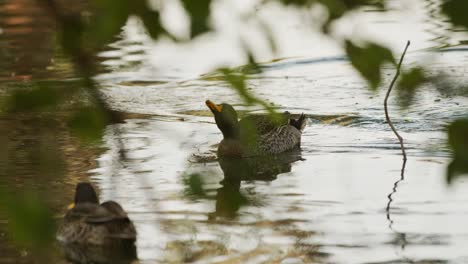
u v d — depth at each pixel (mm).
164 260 11453
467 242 11938
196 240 12164
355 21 4340
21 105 4363
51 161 7105
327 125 20875
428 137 19062
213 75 4969
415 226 12781
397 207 13875
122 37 4496
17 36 27984
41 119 19750
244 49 4449
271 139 18781
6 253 11625
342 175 16406
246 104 4617
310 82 24781
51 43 4727
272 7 4406
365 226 12852
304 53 27359
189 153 18547
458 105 21125
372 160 17547
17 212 3805
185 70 26031
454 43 26078
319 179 16219
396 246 11820
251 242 12070
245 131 6297
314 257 11336
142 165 17188
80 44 4188
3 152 17156
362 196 14656
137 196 14719
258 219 13273
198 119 21734
